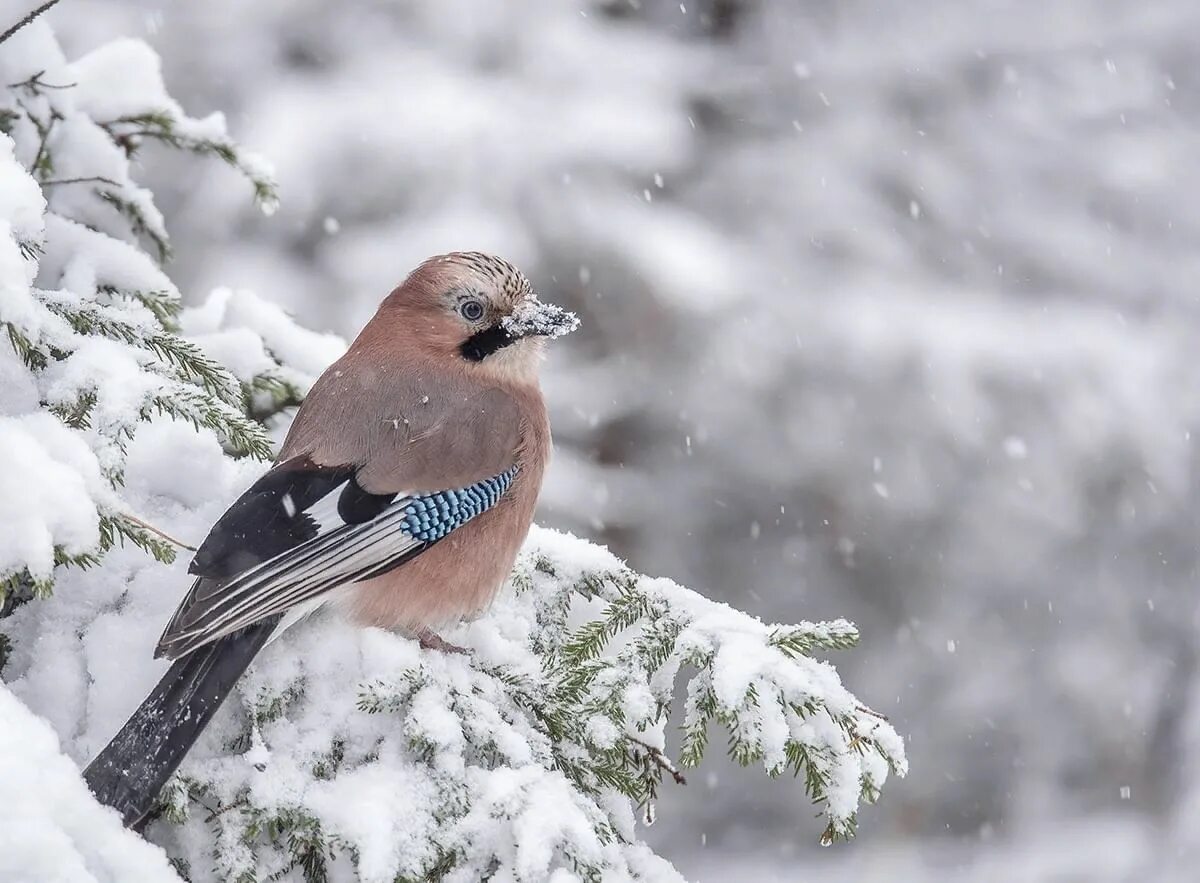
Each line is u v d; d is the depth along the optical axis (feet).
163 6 44.50
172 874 11.62
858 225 47.11
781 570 45.68
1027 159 49.73
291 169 42.24
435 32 44.57
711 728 46.60
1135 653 47.55
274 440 19.39
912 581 46.50
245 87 43.88
